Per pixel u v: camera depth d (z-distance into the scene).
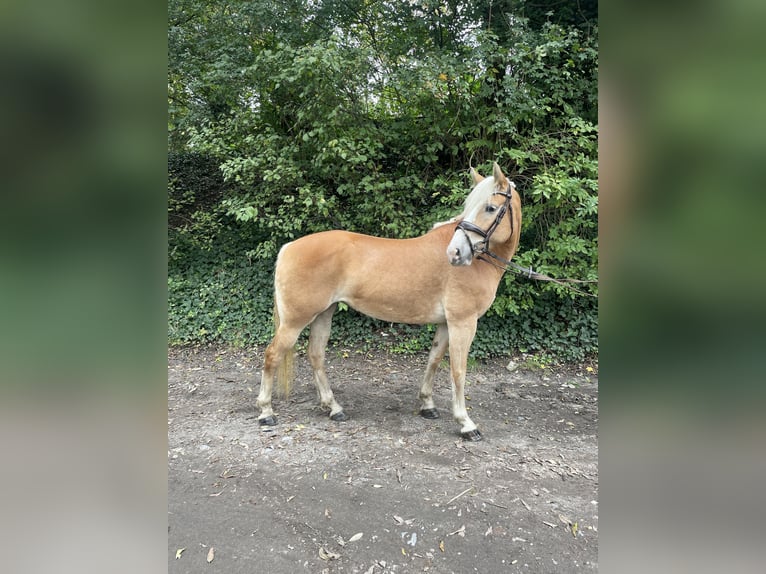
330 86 4.55
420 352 5.16
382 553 2.06
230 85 5.06
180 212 6.51
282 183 4.89
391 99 5.17
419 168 5.39
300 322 3.32
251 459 2.91
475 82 4.81
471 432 3.19
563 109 4.93
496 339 5.00
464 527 2.23
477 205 2.78
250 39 5.46
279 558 2.03
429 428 3.40
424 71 4.36
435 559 2.03
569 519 2.30
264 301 5.66
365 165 4.74
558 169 4.56
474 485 2.61
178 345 5.48
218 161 6.43
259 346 5.45
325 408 3.67
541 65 4.45
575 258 4.56
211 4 5.43
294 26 5.33
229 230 6.18
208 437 3.23
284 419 3.57
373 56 4.80
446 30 5.45
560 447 3.12
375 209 4.96
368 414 3.68
